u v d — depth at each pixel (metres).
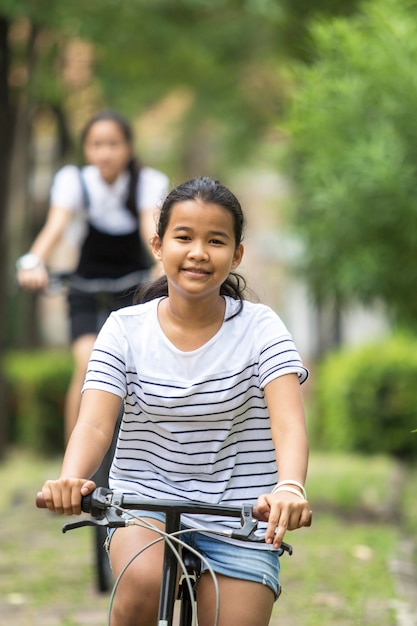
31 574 13.34
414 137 15.10
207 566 6.05
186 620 6.53
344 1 21.59
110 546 6.79
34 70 23.75
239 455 6.85
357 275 15.98
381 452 23.84
